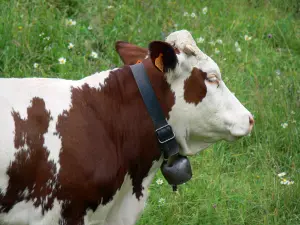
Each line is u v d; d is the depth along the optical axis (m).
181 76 5.36
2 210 4.78
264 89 9.64
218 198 7.37
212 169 7.91
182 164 5.62
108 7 10.59
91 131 5.05
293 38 11.83
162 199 7.16
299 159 8.38
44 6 9.96
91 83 5.27
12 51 8.95
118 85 5.32
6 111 4.80
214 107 5.44
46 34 9.60
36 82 5.09
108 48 9.74
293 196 7.49
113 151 5.17
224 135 5.57
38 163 4.81
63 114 4.98
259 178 7.91
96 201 5.07
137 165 5.42
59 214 4.93
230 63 10.20
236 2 12.57
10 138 4.72
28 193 4.82
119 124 5.26
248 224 7.19
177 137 5.50
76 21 10.21
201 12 11.66
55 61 9.19
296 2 13.09
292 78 10.13
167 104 5.38
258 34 11.72
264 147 8.53
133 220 5.59
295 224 7.22
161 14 11.17
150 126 5.36
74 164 4.90
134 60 5.71
